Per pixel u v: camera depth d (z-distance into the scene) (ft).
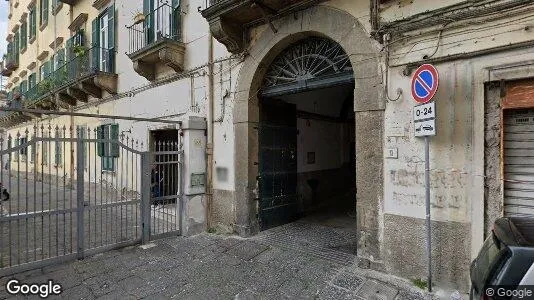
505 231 6.97
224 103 20.90
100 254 16.66
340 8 15.47
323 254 16.40
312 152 28.40
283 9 17.37
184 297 12.25
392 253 13.62
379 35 13.87
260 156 20.40
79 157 16.21
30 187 43.09
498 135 11.41
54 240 18.85
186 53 23.85
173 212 21.47
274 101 21.76
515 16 10.78
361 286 12.91
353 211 26.73
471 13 11.50
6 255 16.25
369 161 14.30
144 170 18.69
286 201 22.82
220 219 20.98
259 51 18.85
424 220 12.75
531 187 11.00
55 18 47.19
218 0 18.89
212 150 21.49
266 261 15.65
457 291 11.94
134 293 12.55
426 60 12.62
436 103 12.47
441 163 12.35
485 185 11.58
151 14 26.81
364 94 14.42
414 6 13.11
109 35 33.47
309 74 17.58
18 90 65.00
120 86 32.01
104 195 32.32
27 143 14.56
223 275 14.15
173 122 20.72
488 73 11.36
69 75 39.22
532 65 10.49
